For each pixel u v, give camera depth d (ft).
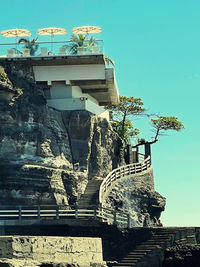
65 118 188.34
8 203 162.50
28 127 170.19
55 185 171.22
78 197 178.29
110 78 188.03
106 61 193.98
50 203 168.86
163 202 218.38
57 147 179.01
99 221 146.82
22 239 103.19
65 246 112.16
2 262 95.66
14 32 185.98
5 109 165.78
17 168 164.76
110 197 183.52
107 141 201.05
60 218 157.17
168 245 139.03
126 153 223.71
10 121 166.61
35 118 172.86
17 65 179.11
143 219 205.67
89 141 188.55
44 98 180.96
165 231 144.25
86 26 192.75
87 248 118.93
